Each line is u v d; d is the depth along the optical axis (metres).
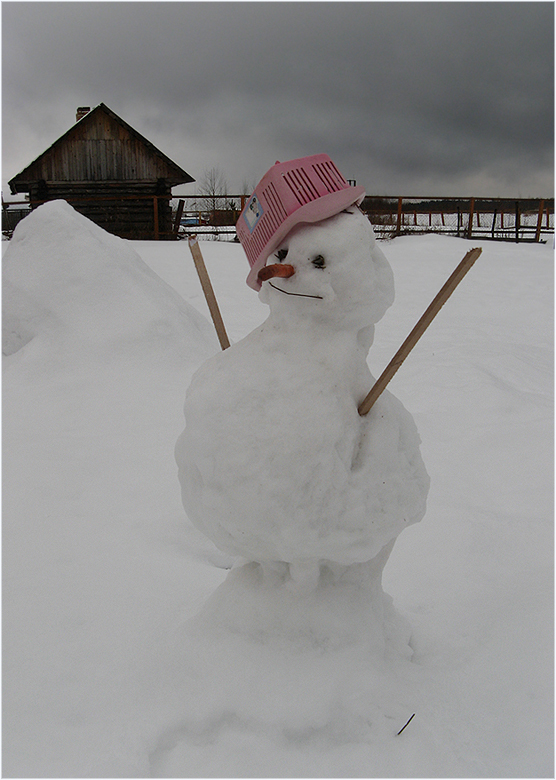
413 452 2.05
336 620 2.03
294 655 2.00
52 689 2.17
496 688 2.13
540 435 4.81
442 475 4.21
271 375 1.92
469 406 5.48
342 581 2.10
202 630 2.17
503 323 10.03
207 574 2.98
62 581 2.88
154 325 5.85
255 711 1.90
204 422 1.91
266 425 1.85
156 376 5.54
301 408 1.87
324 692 1.91
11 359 5.93
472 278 13.14
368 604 2.11
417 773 1.79
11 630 2.53
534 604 2.59
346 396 1.96
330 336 2.00
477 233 19.70
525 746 1.90
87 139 17.73
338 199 1.93
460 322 9.98
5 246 14.69
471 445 4.68
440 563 3.14
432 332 9.16
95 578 2.91
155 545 3.25
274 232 1.97
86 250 6.19
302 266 1.94
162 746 1.89
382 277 2.02
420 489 2.04
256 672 1.97
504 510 3.74
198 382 2.04
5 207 17.78
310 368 1.94
